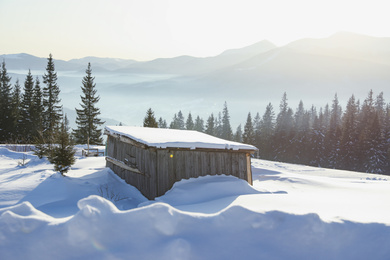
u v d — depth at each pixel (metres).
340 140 62.03
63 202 9.27
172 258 3.06
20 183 11.11
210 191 10.59
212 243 3.29
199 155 11.91
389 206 7.49
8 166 16.97
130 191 12.41
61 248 3.05
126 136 13.18
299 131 71.00
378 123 58.03
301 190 12.88
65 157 12.74
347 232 3.73
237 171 12.84
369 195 10.52
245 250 3.31
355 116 67.25
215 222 3.45
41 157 19.31
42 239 3.06
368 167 56.12
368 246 3.66
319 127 68.50
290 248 3.43
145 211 3.28
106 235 3.14
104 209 3.28
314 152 65.56
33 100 51.44
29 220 3.17
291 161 68.38
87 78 48.44
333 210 6.79
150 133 14.23
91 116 48.69
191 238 3.29
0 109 47.66
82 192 10.68
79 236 3.08
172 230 3.28
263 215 3.55
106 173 15.20
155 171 10.95
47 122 48.44
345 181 16.83
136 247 3.11
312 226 3.58
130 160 13.44
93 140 48.84
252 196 9.12
